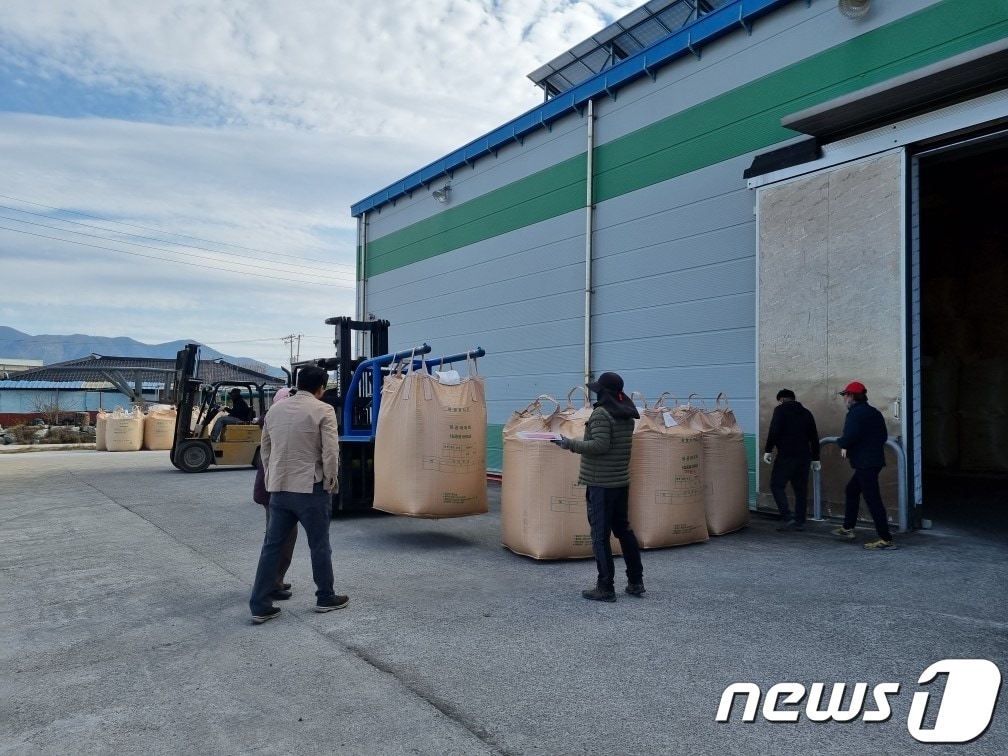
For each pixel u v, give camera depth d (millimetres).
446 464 7648
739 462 8188
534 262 13664
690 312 10570
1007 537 7469
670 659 4266
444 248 16297
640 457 7211
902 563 6445
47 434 31812
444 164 15992
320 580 5359
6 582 6453
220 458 16719
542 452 6875
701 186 10484
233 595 5879
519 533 7008
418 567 6758
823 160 8578
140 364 50656
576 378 12586
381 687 3963
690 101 10703
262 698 3865
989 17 7574
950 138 7594
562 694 3822
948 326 12977
